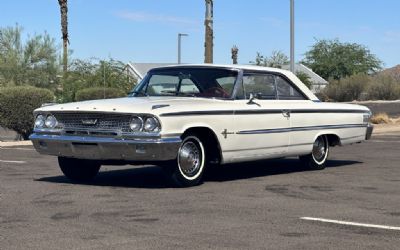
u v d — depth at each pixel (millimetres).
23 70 35625
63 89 32094
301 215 8141
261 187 10430
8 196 9352
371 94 71250
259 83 11586
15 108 22438
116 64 33594
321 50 92562
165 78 11617
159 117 9648
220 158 10695
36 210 8312
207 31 23922
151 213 8156
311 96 12547
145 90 11625
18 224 7504
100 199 9141
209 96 11070
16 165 13422
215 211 8328
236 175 11906
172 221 7707
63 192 9742
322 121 12625
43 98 22844
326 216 8086
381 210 8523
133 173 12148
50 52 36375
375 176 11945
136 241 6750
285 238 6938
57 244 6609
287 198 9383
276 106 11602
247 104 11094
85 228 7316
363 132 13688
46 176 11648
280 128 11648
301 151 12250
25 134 23281
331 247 6586
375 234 7148
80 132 10141
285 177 11695
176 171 10102
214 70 11375
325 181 11219
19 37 36719
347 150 17469
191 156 10289
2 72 35250
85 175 11102
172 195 9523
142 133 9656
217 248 6508
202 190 10031
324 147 12922
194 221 7719
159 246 6555
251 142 11086
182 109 9961
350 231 7281
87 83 31844
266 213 8234
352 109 13367
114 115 9828
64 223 7566
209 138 10609
